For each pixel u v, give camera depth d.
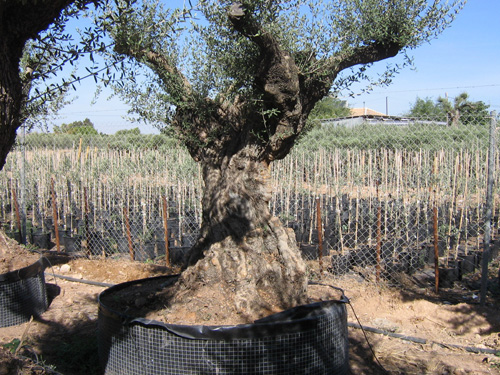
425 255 6.42
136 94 3.68
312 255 6.65
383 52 3.51
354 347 3.88
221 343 2.70
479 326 4.21
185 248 6.54
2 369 2.51
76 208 9.03
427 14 3.42
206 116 3.66
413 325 4.31
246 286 3.22
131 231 7.53
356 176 8.20
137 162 8.93
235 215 3.39
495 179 8.48
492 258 7.11
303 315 2.95
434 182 7.00
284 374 2.76
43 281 4.80
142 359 2.84
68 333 4.20
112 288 3.67
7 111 2.09
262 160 3.45
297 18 3.23
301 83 3.23
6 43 2.08
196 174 8.37
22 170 7.29
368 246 6.55
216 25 3.39
